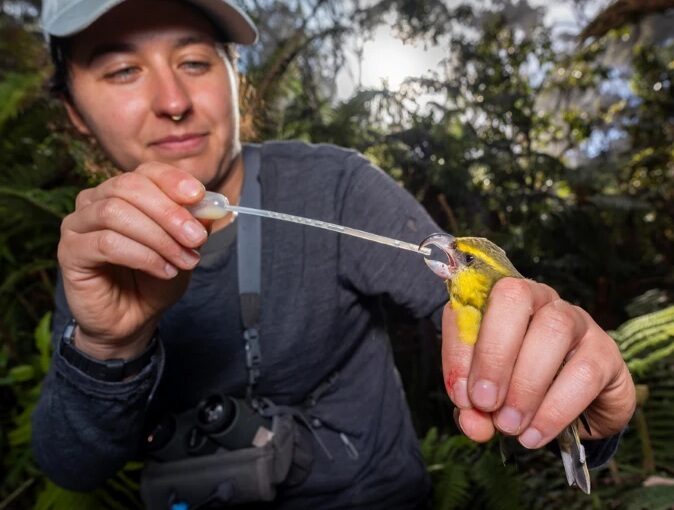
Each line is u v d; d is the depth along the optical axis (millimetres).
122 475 804
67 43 465
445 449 897
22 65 1167
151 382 417
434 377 1220
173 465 505
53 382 441
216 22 482
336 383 555
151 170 327
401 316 616
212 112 481
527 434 268
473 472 847
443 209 1505
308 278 519
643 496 650
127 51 454
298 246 520
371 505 545
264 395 534
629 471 814
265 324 509
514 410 262
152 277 372
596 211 1622
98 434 425
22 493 923
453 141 1552
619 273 1575
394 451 566
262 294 511
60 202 994
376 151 1515
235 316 510
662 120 2135
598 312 1558
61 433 434
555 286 1479
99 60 458
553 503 802
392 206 534
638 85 2232
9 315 1038
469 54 1836
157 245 322
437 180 1464
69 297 365
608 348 286
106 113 472
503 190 1646
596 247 1556
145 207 317
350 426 547
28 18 1735
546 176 1730
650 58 2162
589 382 270
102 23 447
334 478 537
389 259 521
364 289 532
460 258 335
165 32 453
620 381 309
